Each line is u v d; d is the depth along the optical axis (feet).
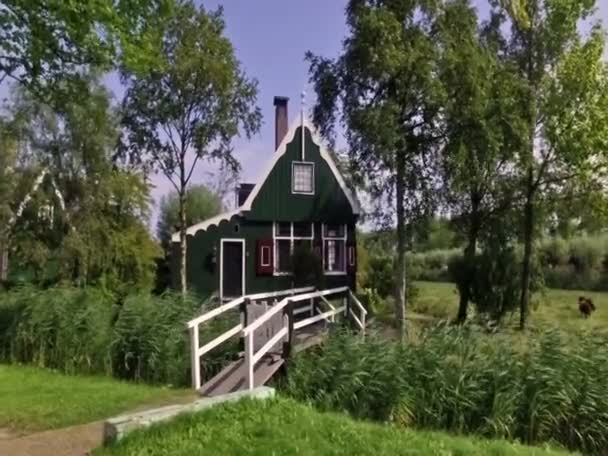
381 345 30.53
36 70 32.12
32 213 79.61
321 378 29.86
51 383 30.35
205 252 75.97
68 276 75.10
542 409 26.78
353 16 63.00
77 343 35.53
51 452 19.47
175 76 62.80
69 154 78.89
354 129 63.31
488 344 30.17
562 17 68.18
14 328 38.22
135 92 64.34
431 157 65.41
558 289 113.60
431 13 61.72
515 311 69.77
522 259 72.23
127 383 31.91
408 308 86.17
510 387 27.73
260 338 36.99
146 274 81.92
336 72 64.75
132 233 82.17
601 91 67.46
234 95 65.98
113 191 80.43
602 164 68.95
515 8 68.74
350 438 18.79
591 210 71.77
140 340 34.30
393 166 64.75
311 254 76.79
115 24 28.68
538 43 70.03
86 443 20.42
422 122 64.28
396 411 27.71
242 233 77.30
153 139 65.87
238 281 76.74
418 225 69.62
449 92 61.41
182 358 34.47
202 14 63.31
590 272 112.88
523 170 72.74
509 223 75.82
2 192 76.79
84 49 31.94
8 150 77.30
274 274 77.77
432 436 20.93
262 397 21.97
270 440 18.06
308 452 17.33
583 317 73.05
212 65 62.95
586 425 26.86
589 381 27.45
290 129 80.07
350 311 52.06
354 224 81.92
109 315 37.29
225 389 30.09
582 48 67.46
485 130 61.46
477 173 65.98
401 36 61.11
